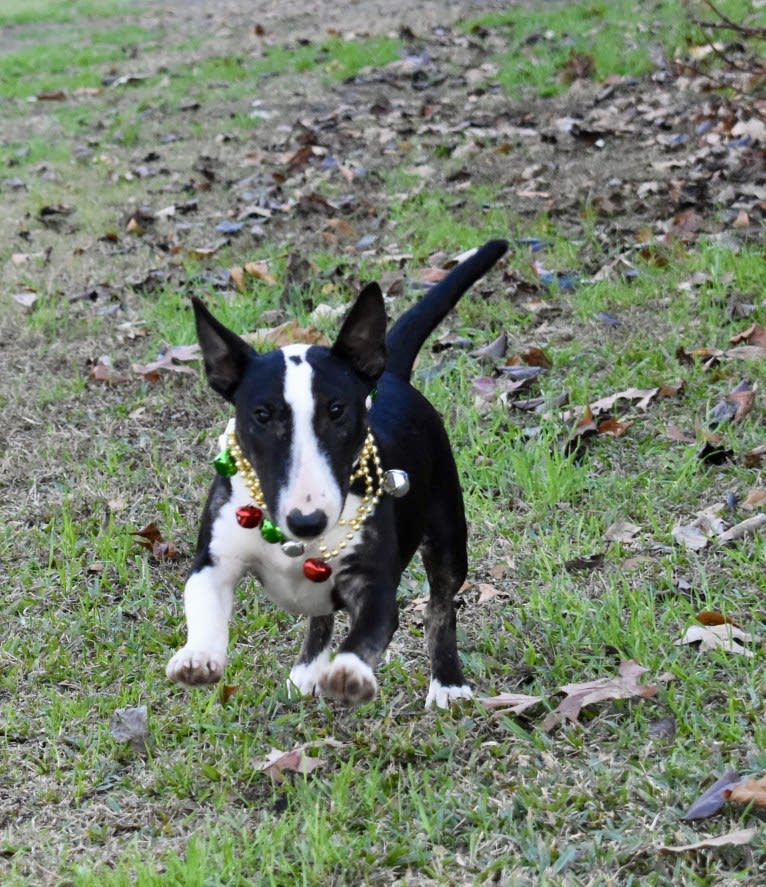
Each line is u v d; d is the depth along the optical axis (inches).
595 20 708.7
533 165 507.5
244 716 223.6
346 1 880.9
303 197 474.0
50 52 824.9
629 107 561.9
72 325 394.0
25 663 241.8
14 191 544.4
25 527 291.7
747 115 507.5
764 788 187.6
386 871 183.0
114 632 252.1
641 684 222.2
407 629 250.1
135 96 700.0
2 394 350.9
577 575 261.6
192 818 196.7
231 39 813.2
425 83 647.1
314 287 401.1
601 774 199.9
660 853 181.0
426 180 502.6
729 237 407.2
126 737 216.1
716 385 325.7
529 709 219.6
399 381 224.5
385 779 201.5
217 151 579.5
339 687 180.9
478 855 185.0
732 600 246.7
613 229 427.5
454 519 226.1
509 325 369.7
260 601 260.5
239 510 191.9
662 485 289.6
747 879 175.6
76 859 189.8
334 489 179.6
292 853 187.6
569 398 327.0
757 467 293.1
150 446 322.0
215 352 193.0
